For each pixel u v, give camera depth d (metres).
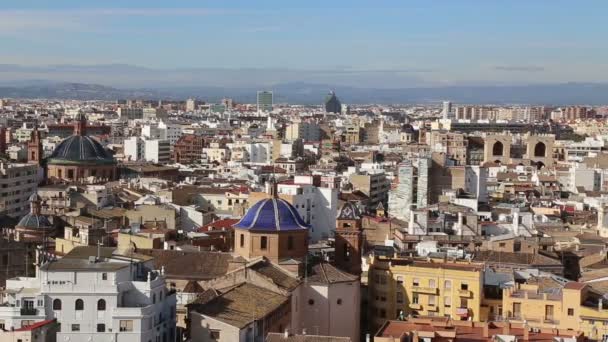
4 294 195.50
